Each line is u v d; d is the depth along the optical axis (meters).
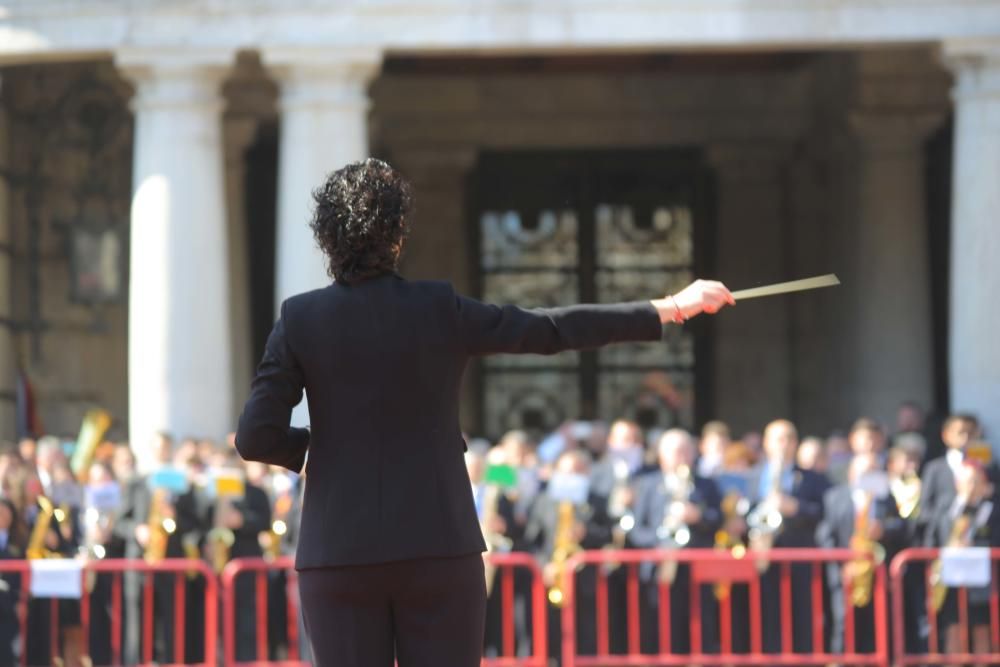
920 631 53.91
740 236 103.62
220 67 69.19
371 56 68.88
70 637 54.47
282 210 69.12
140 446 69.44
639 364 104.38
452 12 69.00
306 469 16.89
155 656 55.88
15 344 87.25
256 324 98.12
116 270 88.19
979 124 70.06
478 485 56.19
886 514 54.41
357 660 16.41
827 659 51.25
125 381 90.06
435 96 102.25
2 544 53.81
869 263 89.81
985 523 54.31
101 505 56.47
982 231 69.94
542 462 66.31
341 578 16.36
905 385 89.00
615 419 104.19
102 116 88.06
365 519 16.38
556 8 69.38
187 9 68.62
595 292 104.38
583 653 54.84
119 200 88.44
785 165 103.50
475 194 104.00
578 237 104.31
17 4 69.38
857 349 91.06
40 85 87.62
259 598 53.88
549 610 55.19
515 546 55.62
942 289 96.06
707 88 103.00
